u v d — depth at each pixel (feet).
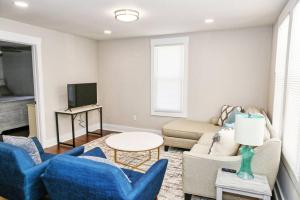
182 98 15.30
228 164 6.81
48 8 9.40
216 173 6.97
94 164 4.55
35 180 6.04
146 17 10.77
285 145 7.34
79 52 15.90
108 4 8.90
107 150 13.07
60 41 14.29
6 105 16.25
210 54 14.17
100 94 18.20
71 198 4.93
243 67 13.47
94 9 9.55
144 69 16.30
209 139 10.48
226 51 13.76
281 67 8.98
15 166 5.83
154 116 16.40
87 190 4.58
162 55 15.58
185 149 13.16
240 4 8.91
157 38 15.55
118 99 17.58
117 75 17.37
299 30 6.30
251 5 9.01
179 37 14.83
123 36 15.83
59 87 14.42
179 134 12.46
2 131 16.05
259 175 6.47
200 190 7.29
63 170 4.70
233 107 13.08
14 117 16.85
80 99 14.84
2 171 6.20
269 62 12.80
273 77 11.01
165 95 15.85
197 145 9.77
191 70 14.82
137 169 10.37
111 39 17.13
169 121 15.94
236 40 13.46
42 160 7.71
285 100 7.60
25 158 5.99
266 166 6.50
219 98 14.29
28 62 19.63
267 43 12.74
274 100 10.39
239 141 5.85
